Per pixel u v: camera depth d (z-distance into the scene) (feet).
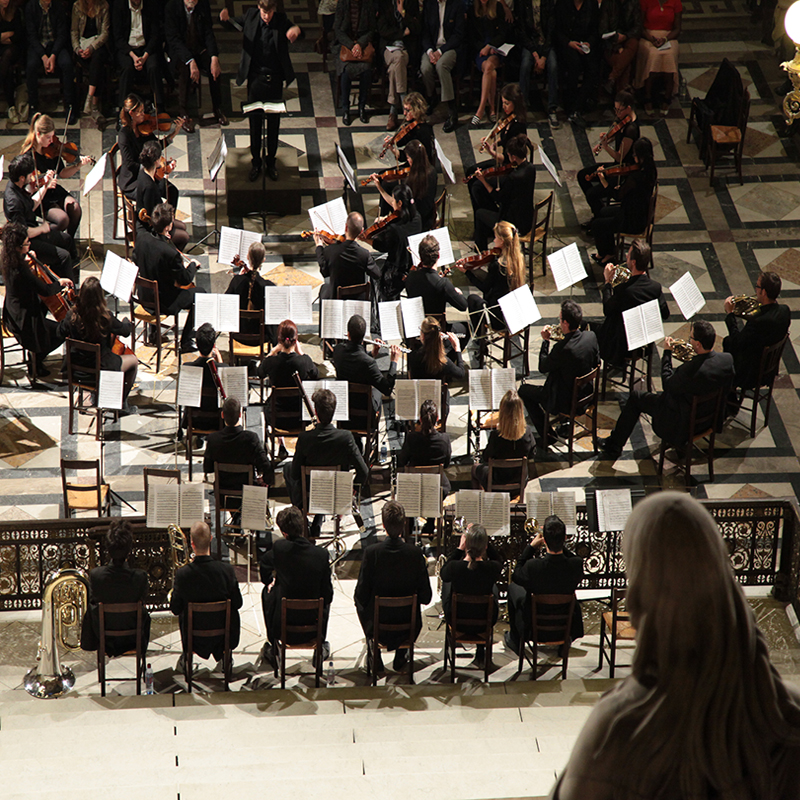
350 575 51.70
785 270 72.28
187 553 46.65
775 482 58.13
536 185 78.74
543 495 45.85
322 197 77.10
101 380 53.21
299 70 88.22
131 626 42.11
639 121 84.28
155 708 40.50
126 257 70.18
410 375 55.47
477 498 46.19
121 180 71.05
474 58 83.71
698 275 71.82
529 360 65.46
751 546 48.32
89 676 44.60
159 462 57.72
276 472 57.00
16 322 59.26
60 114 82.79
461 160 80.89
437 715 40.22
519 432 50.37
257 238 61.36
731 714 7.89
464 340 62.39
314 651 44.29
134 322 62.23
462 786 28.91
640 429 61.31
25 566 47.21
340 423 55.98
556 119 83.66
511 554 48.32
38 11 80.53
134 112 70.08
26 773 32.71
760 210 76.89
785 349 66.64
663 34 83.30
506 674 45.37
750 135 83.41
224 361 64.13
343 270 62.28
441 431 56.90
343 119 83.76
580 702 42.09
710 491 57.47
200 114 83.51
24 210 64.90
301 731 37.73
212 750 36.37
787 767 8.15
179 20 80.48
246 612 49.11
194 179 77.56
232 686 44.09
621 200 69.10
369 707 41.11
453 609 42.83
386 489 56.65
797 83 57.21
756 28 93.40
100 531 46.16
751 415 61.67
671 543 7.86
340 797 28.12
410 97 72.79
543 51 82.89
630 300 59.16
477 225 70.85
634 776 7.93
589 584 48.32
